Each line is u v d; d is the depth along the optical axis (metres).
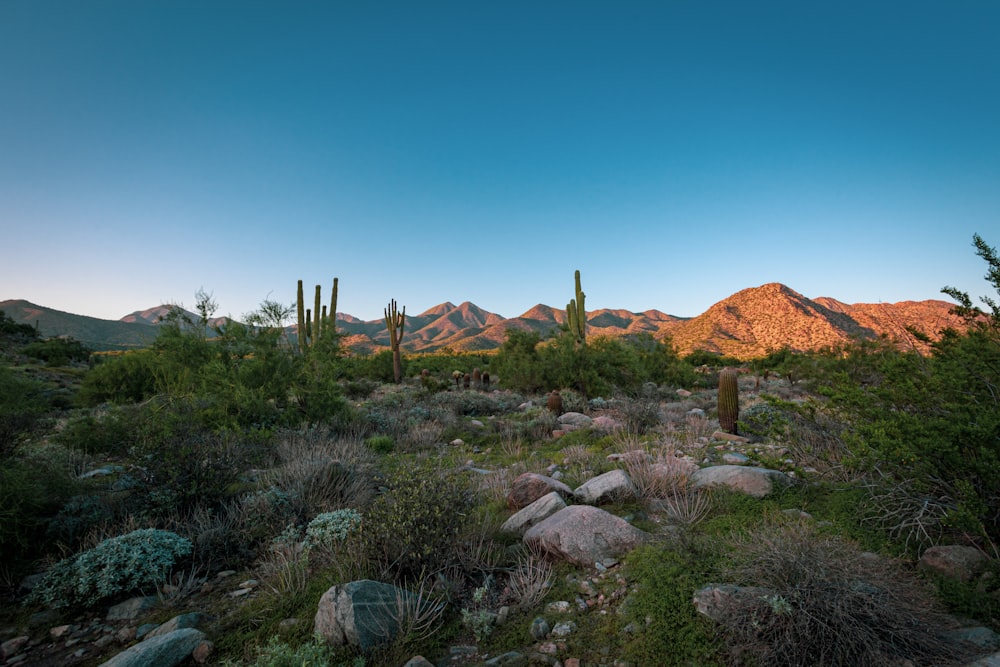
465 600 3.64
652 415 11.12
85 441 7.46
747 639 2.66
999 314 3.94
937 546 3.46
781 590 2.76
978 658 2.41
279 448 8.56
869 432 4.01
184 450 5.61
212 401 9.84
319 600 3.59
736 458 6.75
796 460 6.17
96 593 3.90
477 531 4.57
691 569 3.49
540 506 5.02
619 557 3.98
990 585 3.03
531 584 3.66
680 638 2.84
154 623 3.62
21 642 3.43
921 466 3.65
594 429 10.73
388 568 3.85
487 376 24.08
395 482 4.81
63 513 5.08
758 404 11.70
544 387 20.06
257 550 4.81
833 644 2.52
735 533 4.06
